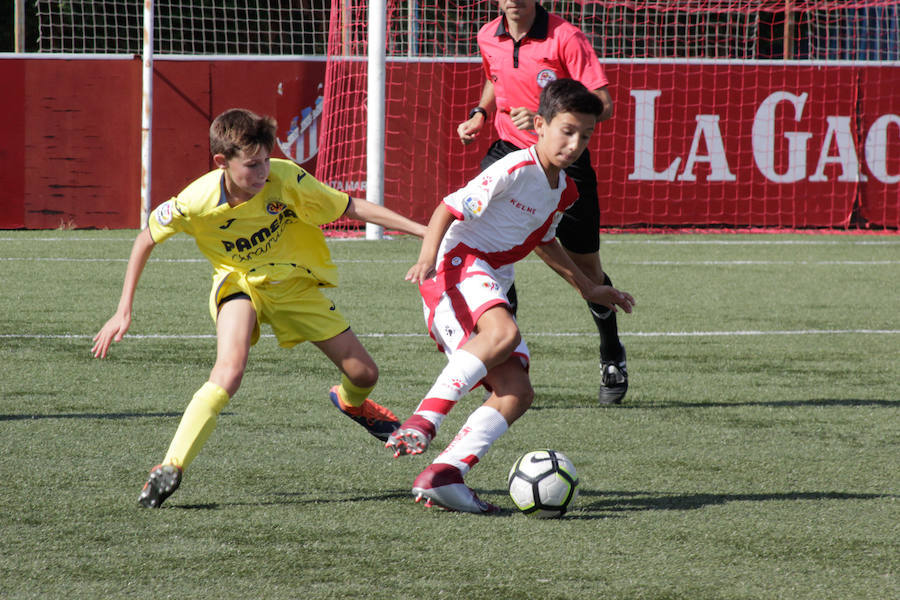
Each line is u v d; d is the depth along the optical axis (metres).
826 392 19.59
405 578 9.91
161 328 24.92
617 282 35.31
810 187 52.22
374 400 18.34
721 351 23.83
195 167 48.62
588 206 18.50
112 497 12.41
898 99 52.12
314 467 14.05
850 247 46.62
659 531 11.48
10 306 27.69
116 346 22.72
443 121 50.06
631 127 50.91
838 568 10.36
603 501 12.69
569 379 20.59
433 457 14.74
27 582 9.68
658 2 60.75
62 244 41.91
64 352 21.91
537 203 13.34
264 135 12.30
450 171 50.41
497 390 12.70
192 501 12.36
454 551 10.71
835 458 14.89
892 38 61.28
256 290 13.35
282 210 13.30
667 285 34.78
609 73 50.50
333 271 14.02
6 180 47.03
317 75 49.03
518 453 15.08
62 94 47.25
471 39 61.03
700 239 48.97
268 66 48.62
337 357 13.89
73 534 11.04
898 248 46.47
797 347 24.36
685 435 16.23
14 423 16.11
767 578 10.07
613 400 18.41
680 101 51.00
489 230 13.29
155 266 36.19
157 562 10.24
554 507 11.83
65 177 47.72
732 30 68.44
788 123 51.72
